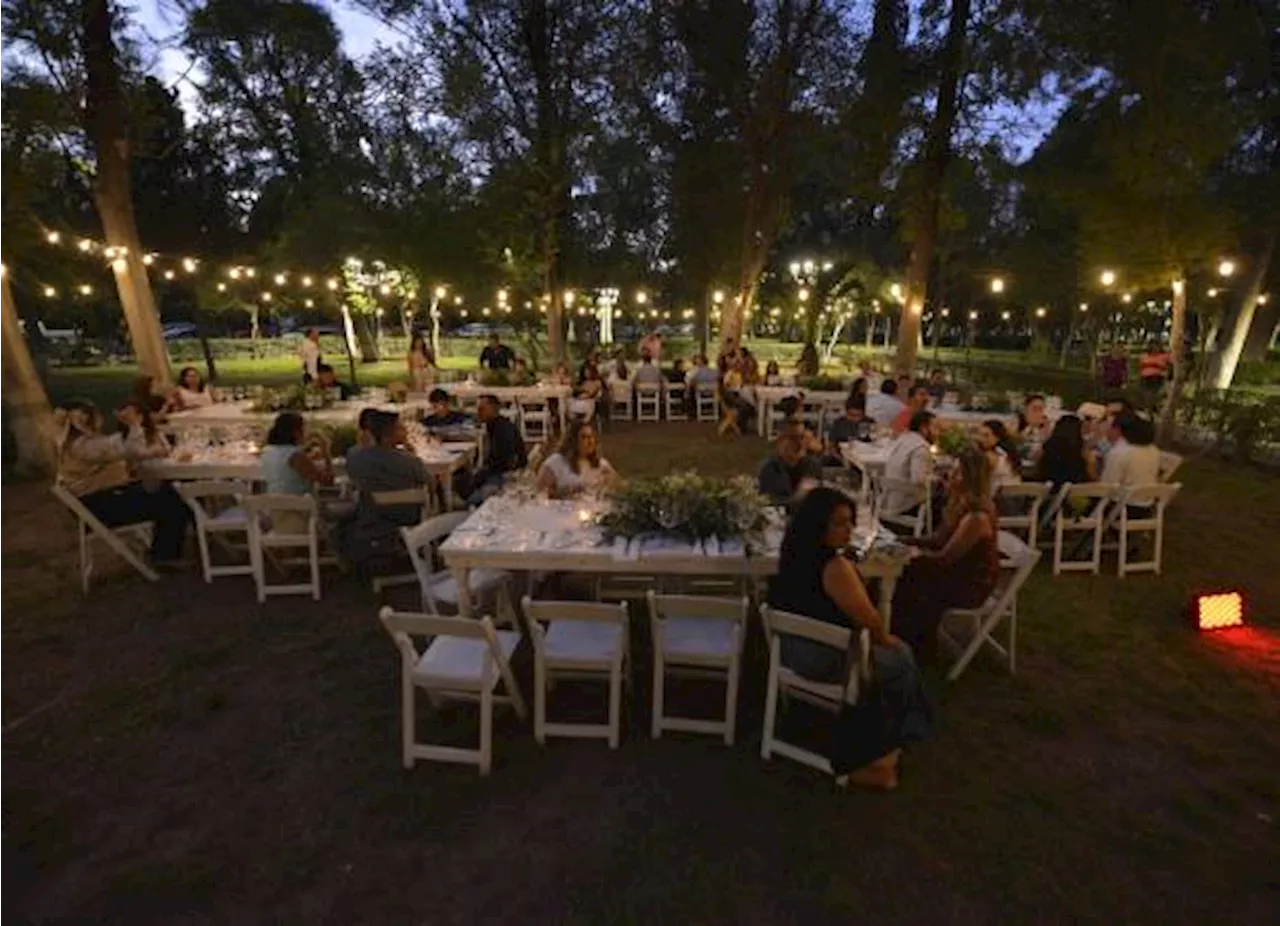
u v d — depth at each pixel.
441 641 3.74
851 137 14.60
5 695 4.14
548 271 16.69
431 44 15.63
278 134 23.67
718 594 5.31
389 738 3.74
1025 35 12.12
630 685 4.11
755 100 15.78
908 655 3.29
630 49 15.49
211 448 6.99
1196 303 21.12
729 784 3.37
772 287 27.97
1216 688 4.30
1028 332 44.66
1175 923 2.65
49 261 11.67
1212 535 7.29
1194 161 11.43
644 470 10.18
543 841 3.02
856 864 2.90
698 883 2.80
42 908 2.70
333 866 2.89
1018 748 3.69
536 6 14.96
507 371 13.62
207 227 22.78
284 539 5.37
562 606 3.38
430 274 20.89
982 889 2.79
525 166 15.93
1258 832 3.12
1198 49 10.96
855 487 7.61
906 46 13.23
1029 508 6.70
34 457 9.30
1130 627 5.11
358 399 10.45
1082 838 3.06
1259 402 11.88
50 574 5.96
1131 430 6.33
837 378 13.34
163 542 5.93
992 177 14.29
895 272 24.66
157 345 12.10
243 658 4.57
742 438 12.60
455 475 7.43
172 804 3.25
